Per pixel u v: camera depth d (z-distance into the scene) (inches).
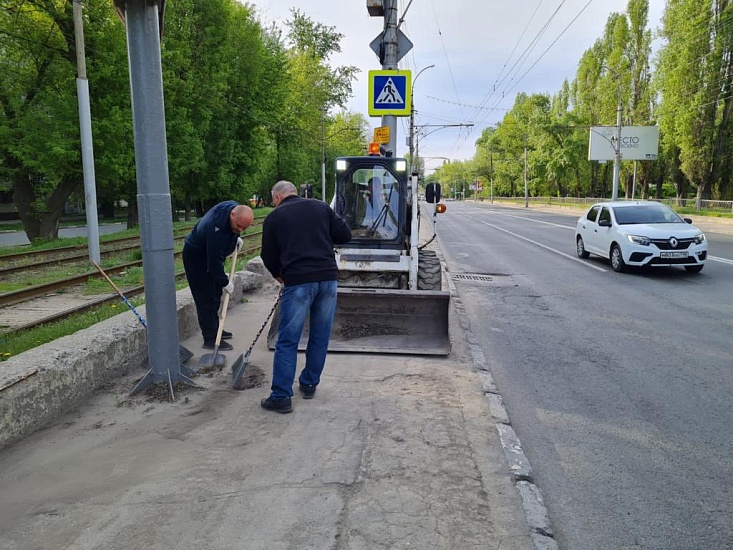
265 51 1512.1
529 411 184.2
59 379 163.8
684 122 1574.8
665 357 247.8
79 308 333.4
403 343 241.3
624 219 530.3
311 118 2129.7
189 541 106.0
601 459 150.5
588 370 229.5
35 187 930.1
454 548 105.9
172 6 1055.0
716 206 1505.9
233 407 172.4
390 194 313.4
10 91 791.7
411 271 305.3
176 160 1076.5
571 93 2950.3
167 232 179.9
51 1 770.8
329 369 213.3
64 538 106.8
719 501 130.3
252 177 1569.9
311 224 174.2
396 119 444.8
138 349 209.5
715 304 363.6
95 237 594.9
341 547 105.1
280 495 122.3
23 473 130.9
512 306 364.8
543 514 118.9
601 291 418.0
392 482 129.2
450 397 186.1
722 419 178.5
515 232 1049.5
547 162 2778.1
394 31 439.5
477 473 134.6
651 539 115.6
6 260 593.9
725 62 1514.5
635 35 2075.5
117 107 825.5
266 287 382.3
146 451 142.3
